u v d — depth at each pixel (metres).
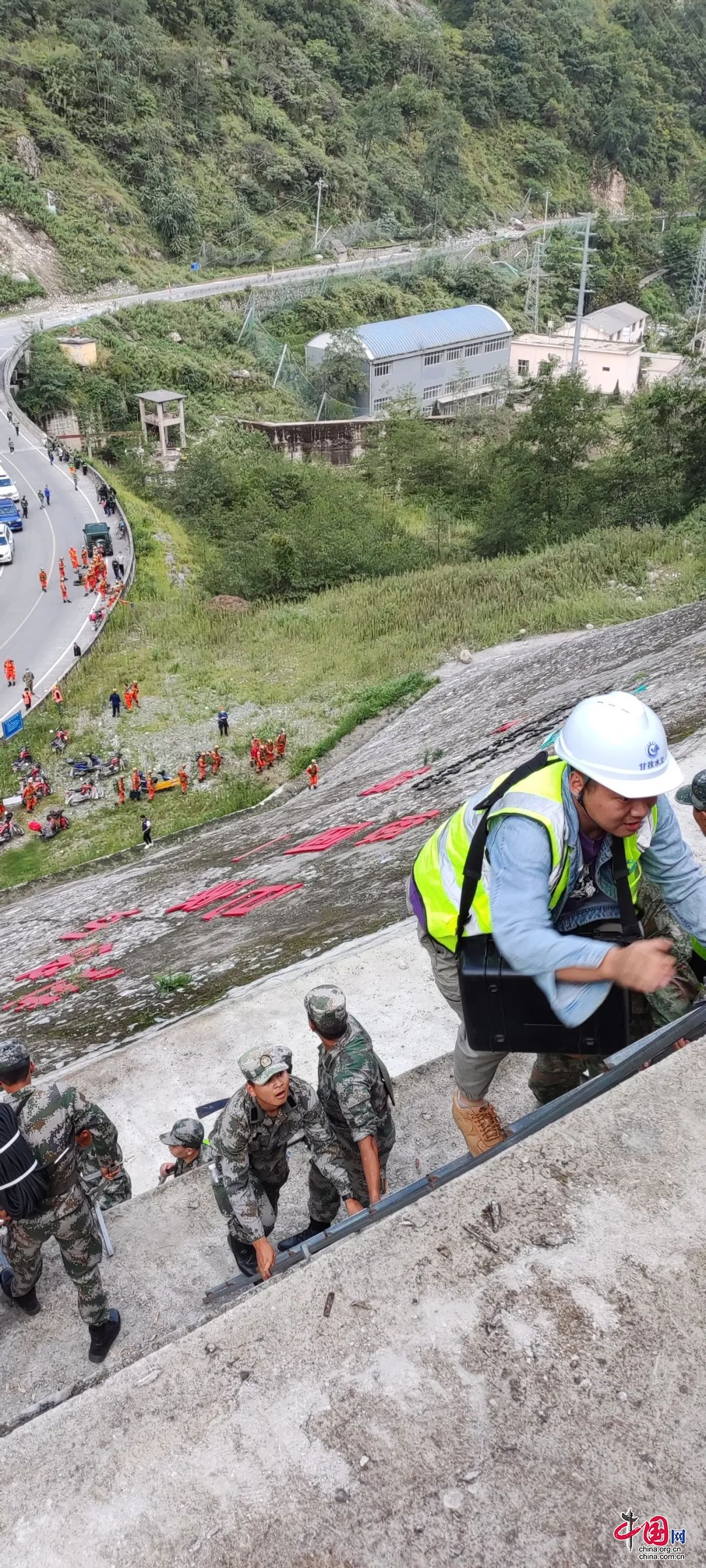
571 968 2.33
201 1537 1.87
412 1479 1.89
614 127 160.88
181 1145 5.91
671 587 28.22
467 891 2.58
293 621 38.00
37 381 72.19
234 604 41.09
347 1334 2.14
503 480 44.75
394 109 140.12
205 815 27.61
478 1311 2.14
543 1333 2.09
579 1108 2.59
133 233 103.00
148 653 37.28
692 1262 2.20
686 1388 1.98
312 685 32.03
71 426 74.75
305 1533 1.84
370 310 111.31
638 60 171.25
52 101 103.06
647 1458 1.88
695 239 143.88
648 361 107.62
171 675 35.53
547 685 20.98
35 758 31.38
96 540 48.81
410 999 7.73
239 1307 2.24
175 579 48.62
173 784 29.05
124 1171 5.49
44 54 104.38
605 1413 1.95
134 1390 2.12
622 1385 1.99
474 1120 3.44
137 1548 1.87
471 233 138.62
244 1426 2.02
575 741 2.41
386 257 123.62
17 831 28.17
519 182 152.12
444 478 57.84
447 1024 7.41
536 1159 2.45
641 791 2.36
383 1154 4.48
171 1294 4.49
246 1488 1.92
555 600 30.06
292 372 94.88
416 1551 1.79
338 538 42.84
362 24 143.00
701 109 178.38
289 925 11.05
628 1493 1.83
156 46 113.81
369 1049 4.36
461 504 55.38
